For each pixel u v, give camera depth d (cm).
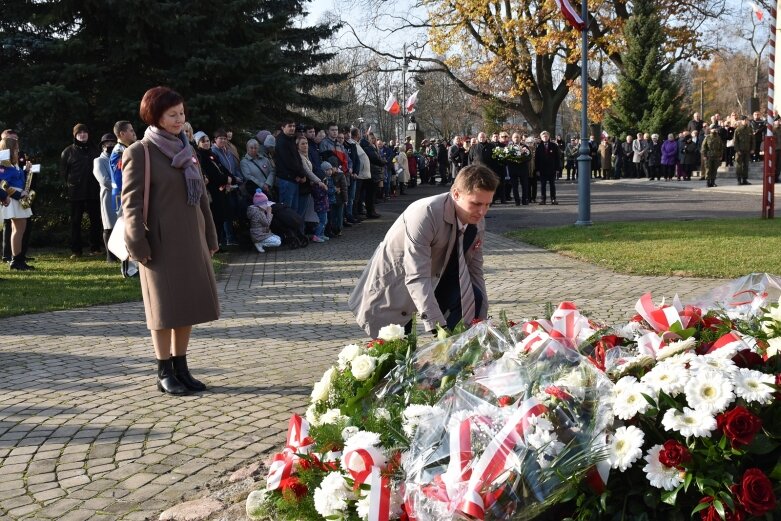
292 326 740
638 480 243
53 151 1470
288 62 1678
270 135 1456
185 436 454
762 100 4059
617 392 251
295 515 279
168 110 523
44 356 649
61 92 1352
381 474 257
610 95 3659
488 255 1142
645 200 2084
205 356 634
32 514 361
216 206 1277
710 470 230
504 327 322
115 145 1077
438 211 420
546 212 1841
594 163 3478
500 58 3625
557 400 250
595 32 3697
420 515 240
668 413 237
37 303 873
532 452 236
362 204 1794
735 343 267
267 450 429
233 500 359
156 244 521
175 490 382
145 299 531
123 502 370
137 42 1414
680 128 3859
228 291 946
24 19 1465
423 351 319
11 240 1162
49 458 428
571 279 909
